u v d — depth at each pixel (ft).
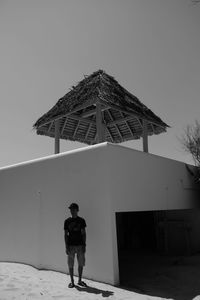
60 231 27.07
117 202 24.26
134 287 22.43
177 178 35.47
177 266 30.09
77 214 25.26
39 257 28.50
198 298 20.33
